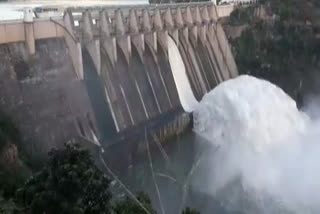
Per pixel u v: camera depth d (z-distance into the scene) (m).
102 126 69.12
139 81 81.62
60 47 67.19
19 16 76.06
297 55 119.44
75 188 31.38
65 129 62.69
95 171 33.84
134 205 36.84
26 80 59.50
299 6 125.12
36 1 110.12
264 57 119.00
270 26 122.56
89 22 71.75
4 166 46.81
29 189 32.72
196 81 99.81
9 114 54.81
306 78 117.19
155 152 77.44
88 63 71.25
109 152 67.50
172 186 68.44
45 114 60.50
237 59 118.94
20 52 60.16
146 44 87.69
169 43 95.12
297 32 121.12
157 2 136.62
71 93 66.00
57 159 33.00
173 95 90.12
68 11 68.31
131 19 83.69
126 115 74.75
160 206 63.00
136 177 69.56
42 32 64.38
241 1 134.25
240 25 122.69
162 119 82.81
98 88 71.06
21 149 53.16
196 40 106.62
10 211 32.41
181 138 85.88
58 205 30.64
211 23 115.75
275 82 116.62
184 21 104.31
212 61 111.62
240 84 91.00
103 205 33.09
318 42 120.25
